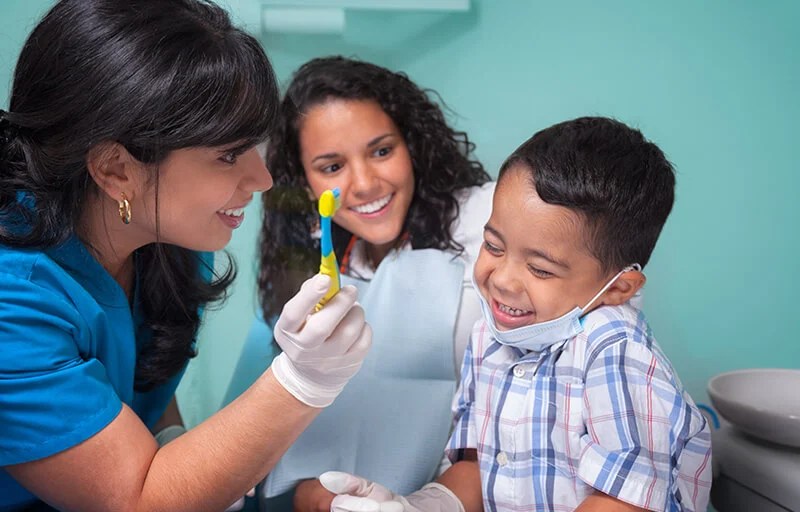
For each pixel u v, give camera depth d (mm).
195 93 858
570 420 968
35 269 908
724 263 1737
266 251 1479
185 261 1173
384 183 1323
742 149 1719
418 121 1380
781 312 1737
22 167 914
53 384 876
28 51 901
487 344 1089
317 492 1182
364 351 896
